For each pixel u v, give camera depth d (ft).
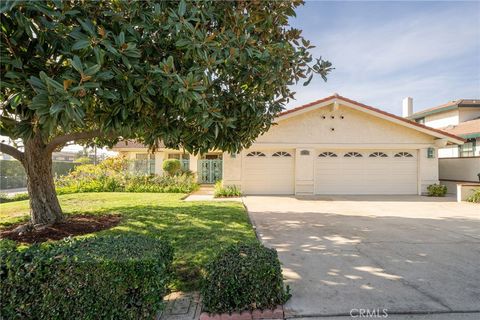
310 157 43.19
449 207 32.76
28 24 8.91
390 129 43.52
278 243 17.98
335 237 19.42
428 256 15.49
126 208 28.25
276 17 15.67
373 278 12.64
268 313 9.70
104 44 9.52
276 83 15.12
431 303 10.46
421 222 24.39
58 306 8.48
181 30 11.30
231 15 13.83
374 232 20.83
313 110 42.96
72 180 45.96
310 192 43.06
